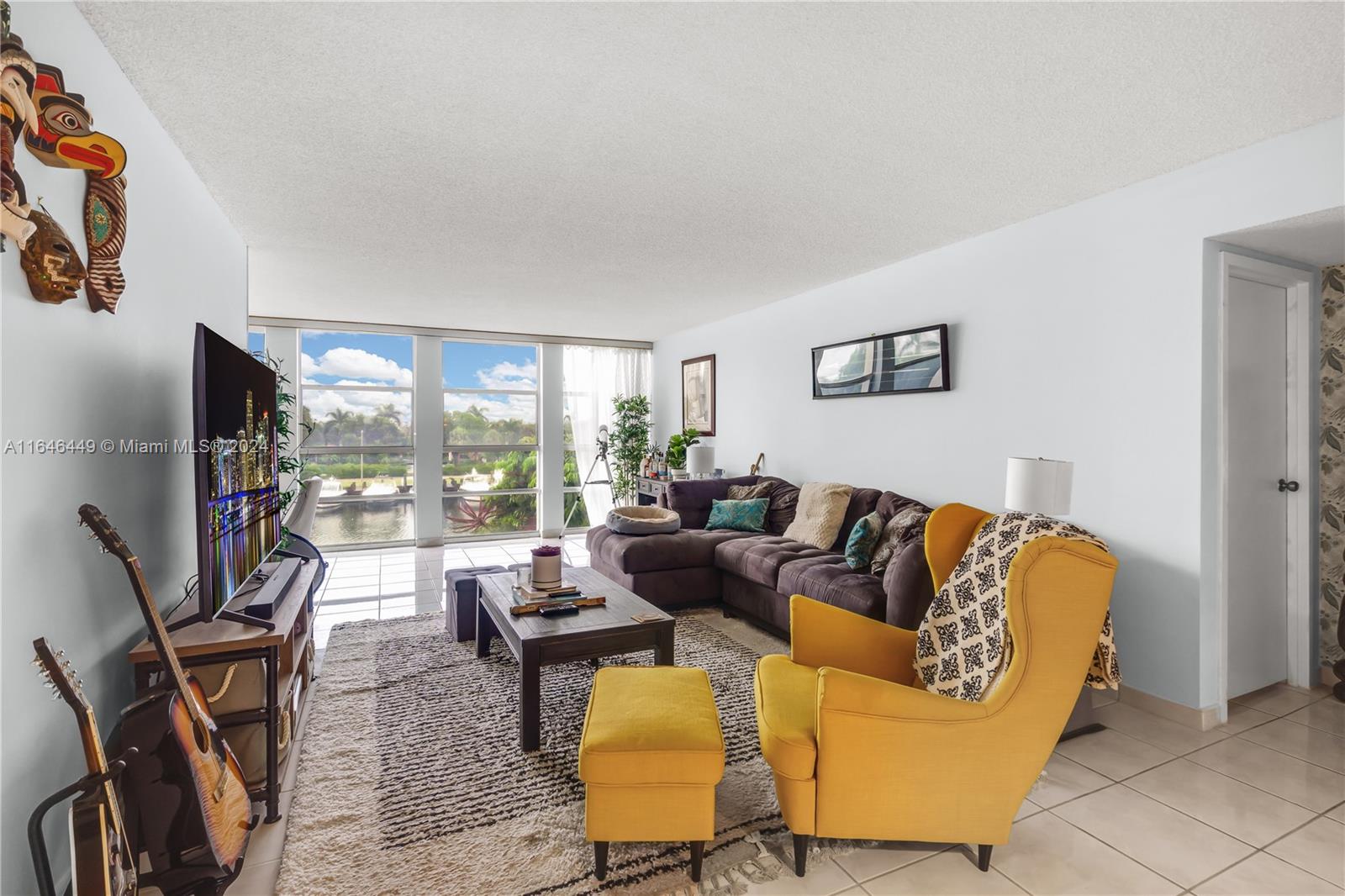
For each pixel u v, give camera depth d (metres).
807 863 1.84
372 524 6.78
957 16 1.74
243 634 1.97
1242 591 3.03
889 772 1.73
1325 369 3.22
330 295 5.27
